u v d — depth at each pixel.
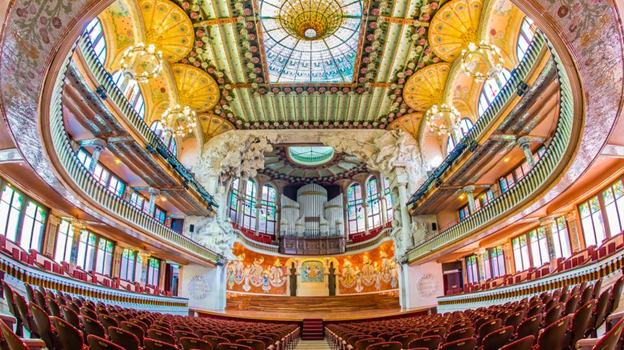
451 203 26.34
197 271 28.06
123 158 19.58
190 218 28.69
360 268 36.09
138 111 22.95
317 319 22.14
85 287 13.32
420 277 27.38
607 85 7.84
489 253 23.28
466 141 21.00
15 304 6.78
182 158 28.66
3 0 6.38
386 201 35.41
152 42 20.14
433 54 21.95
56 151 11.55
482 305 18.47
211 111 27.41
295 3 19.78
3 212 13.23
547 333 4.15
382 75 24.06
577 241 16.05
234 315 24.00
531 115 16.06
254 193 38.75
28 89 7.84
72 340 4.81
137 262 22.86
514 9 17.67
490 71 18.42
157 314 13.50
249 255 35.12
